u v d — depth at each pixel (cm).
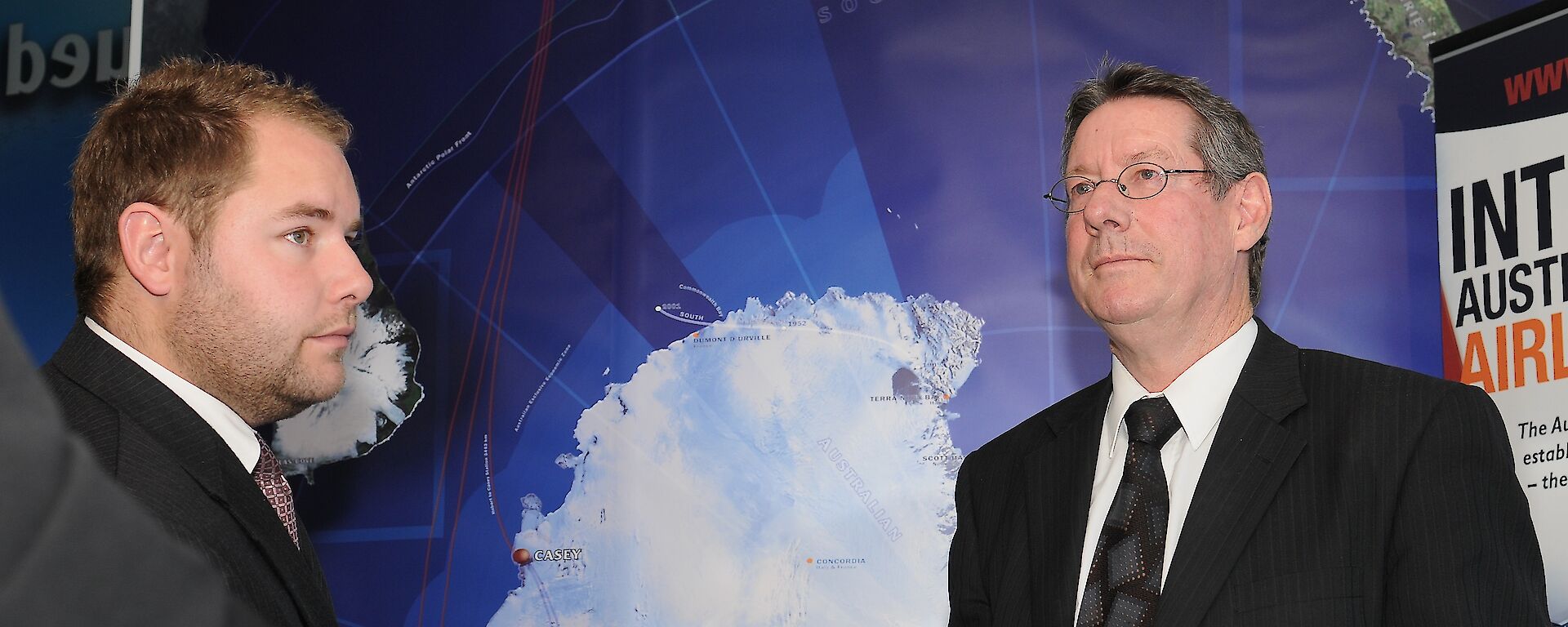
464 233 270
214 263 118
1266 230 169
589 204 267
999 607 160
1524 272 218
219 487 110
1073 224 167
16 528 30
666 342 259
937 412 250
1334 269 242
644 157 266
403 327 267
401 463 262
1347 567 135
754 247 260
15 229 275
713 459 254
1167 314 156
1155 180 159
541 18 275
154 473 104
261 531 112
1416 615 129
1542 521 211
